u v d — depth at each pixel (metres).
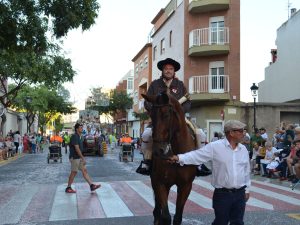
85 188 13.09
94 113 58.81
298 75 30.52
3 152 27.62
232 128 5.18
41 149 42.19
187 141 6.08
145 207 9.73
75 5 13.72
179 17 33.81
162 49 39.59
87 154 35.16
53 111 62.28
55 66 26.23
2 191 12.66
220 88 30.34
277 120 28.91
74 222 8.17
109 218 8.52
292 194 11.61
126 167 21.80
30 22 13.98
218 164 5.20
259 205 9.86
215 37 30.86
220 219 5.25
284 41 33.19
